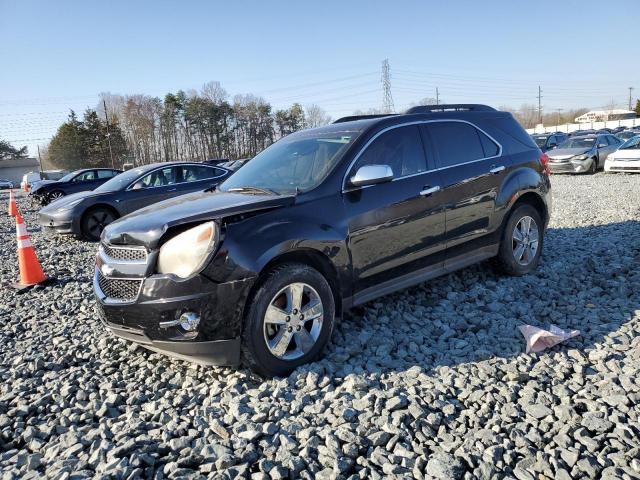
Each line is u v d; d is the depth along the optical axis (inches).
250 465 96.0
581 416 105.3
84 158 2874.0
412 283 169.2
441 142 182.7
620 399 110.4
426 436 102.3
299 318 135.5
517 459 94.6
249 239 129.2
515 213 201.3
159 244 128.5
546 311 166.9
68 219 384.5
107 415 120.5
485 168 189.6
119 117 3248.0
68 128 2878.9
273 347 131.3
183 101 3203.7
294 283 133.6
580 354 133.8
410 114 180.7
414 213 165.0
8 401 129.6
